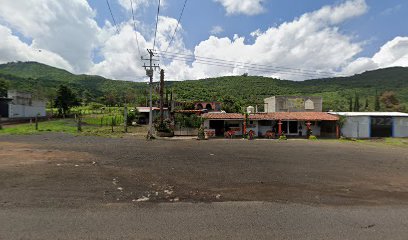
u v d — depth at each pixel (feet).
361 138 101.09
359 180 32.73
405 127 105.70
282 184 29.94
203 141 81.87
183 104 169.48
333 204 23.49
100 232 16.49
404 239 16.65
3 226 17.01
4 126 109.19
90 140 72.84
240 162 43.34
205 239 15.94
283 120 102.06
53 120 147.43
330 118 102.68
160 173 33.81
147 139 83.56
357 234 17.24
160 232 16.75
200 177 32.22
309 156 51.85
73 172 32.76
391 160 48.96
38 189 25.34
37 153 46.65
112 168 35.94
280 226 18.22
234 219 19.33
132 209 20.86
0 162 37.88
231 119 100.83
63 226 17.25
